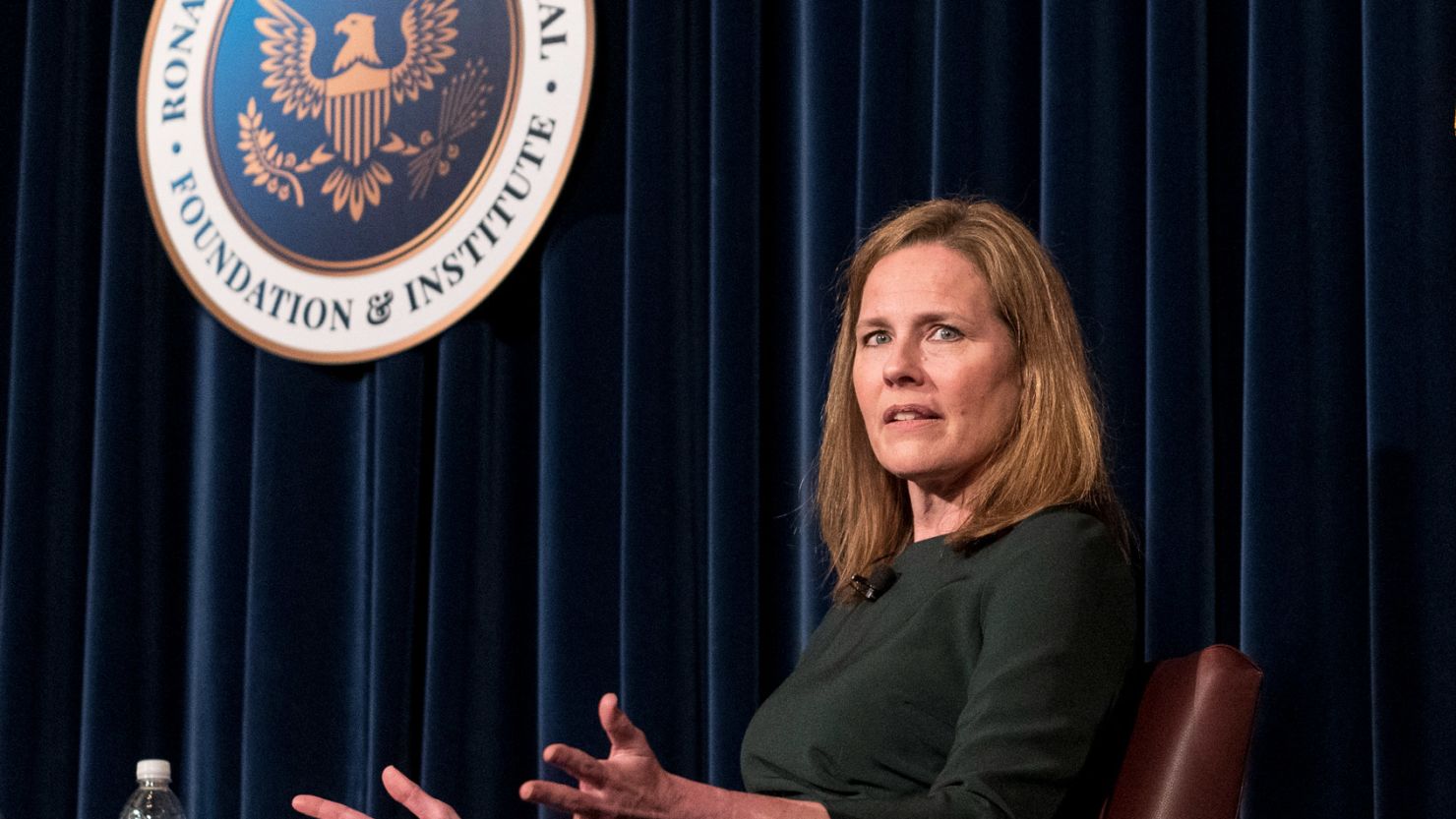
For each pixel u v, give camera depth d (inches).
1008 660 115.0
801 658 143.5
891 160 181.2
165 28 233.6
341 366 217.8
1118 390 167.2
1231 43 171.8
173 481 229.3
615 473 197.5
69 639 228.5
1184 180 163.5
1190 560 158.9
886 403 136.0
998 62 178.4
